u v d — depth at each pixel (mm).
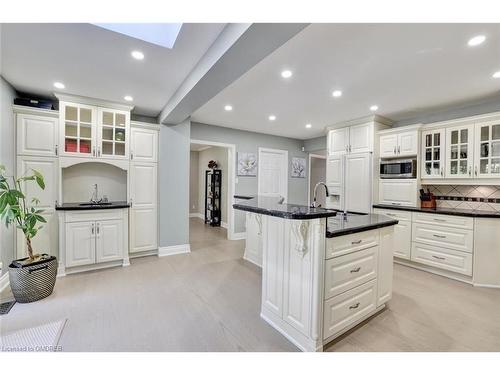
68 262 3127
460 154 3418
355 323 2014
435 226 3359
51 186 3146
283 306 1967
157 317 2191
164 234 3988
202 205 8234
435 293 2744
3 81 2689
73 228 3158
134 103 3529
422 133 3811
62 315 2211
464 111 3596
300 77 2688
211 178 7047
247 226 3840
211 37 1935
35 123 3045
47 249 3139
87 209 3225
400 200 3934
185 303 2451
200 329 2018
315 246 1691
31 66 2430
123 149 3691
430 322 2145
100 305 2396
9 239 2834
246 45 1698
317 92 3117
